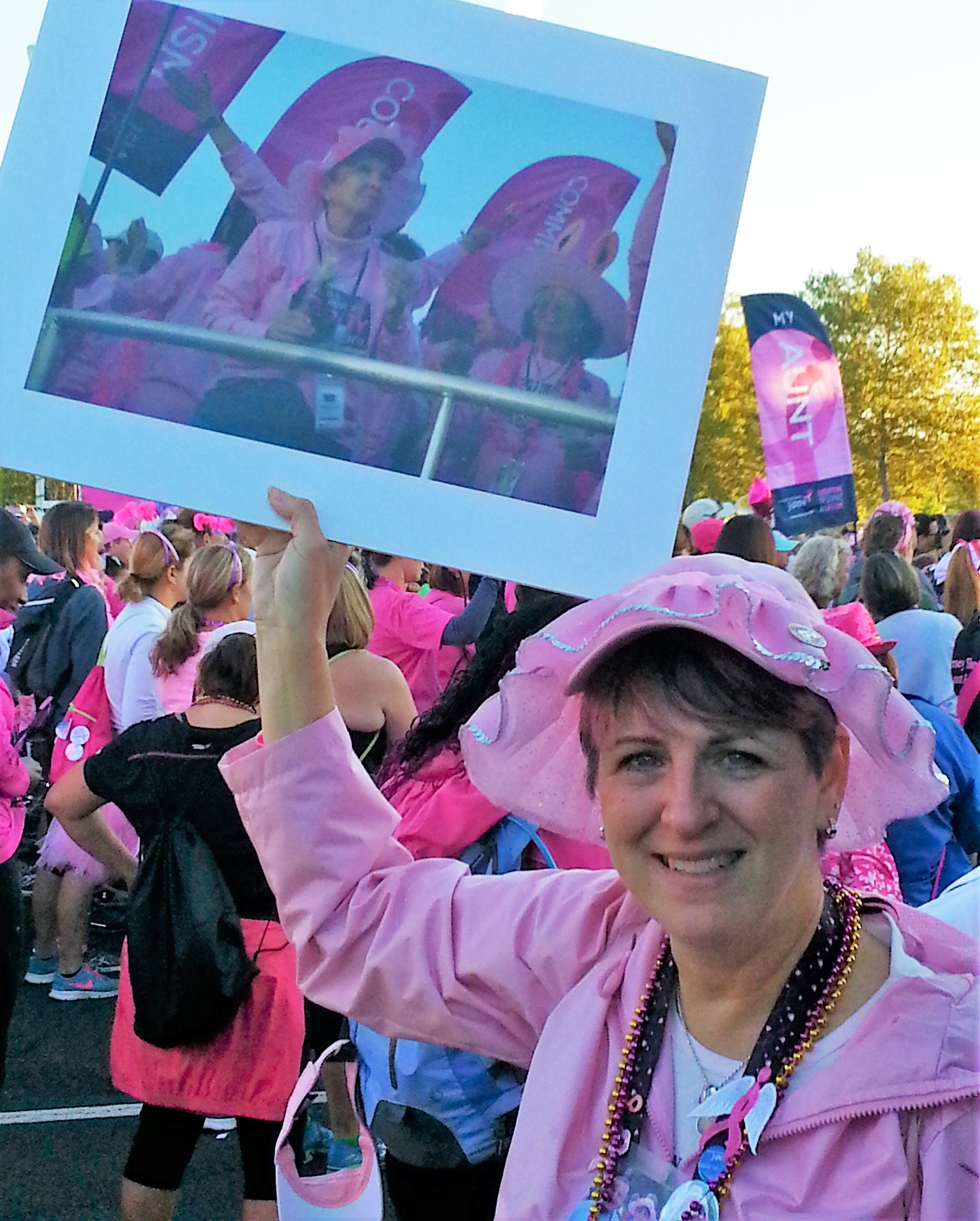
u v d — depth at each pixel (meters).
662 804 1.03
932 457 35.50
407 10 1.23
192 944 2.36
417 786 1.97
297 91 1.24
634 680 1.04
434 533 1.22
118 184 1.23
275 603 1.29
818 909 1.06
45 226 1.23
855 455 35.81
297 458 1.22
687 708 1.01
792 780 1.02
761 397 8.22
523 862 1.94
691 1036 1.10
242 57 1.24
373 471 1.22
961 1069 0.94
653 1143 1.07
